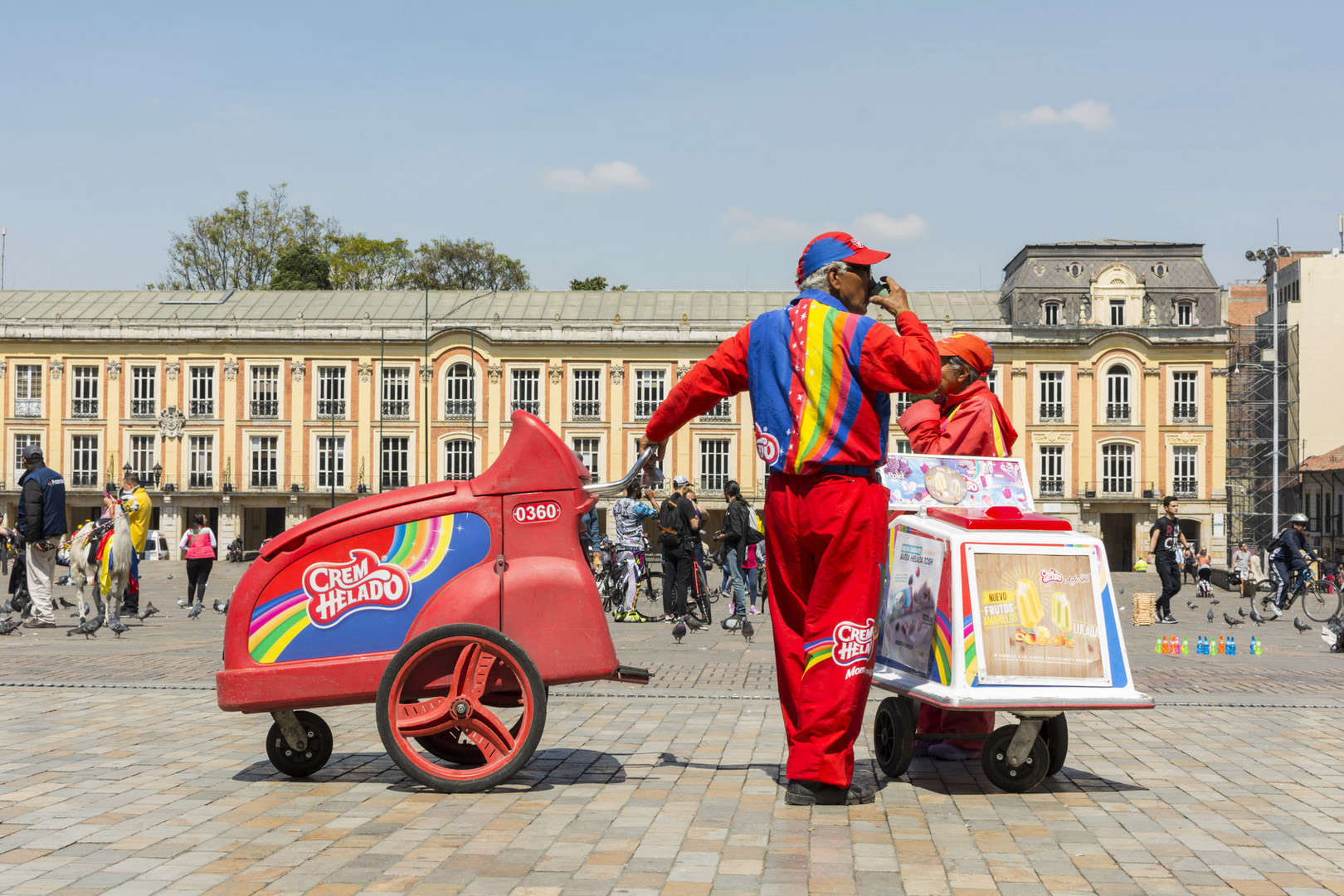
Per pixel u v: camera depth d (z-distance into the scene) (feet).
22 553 55.16
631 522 60.13
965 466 20.02
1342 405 211.41
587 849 13.99
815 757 16.22
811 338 16.74
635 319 214.48
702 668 34.83
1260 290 250.16
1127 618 73.36
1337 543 192.24
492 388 204.85
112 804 16.34
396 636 17.61
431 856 13.67
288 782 17.83
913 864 13.39
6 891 12.34
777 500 16.90
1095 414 202.18
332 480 205.16
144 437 206.28
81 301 220.23
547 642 17.57
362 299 220.23
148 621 57.41
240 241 248.93
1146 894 12.37
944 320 206.18
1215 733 22.65
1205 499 200.64
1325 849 14.16
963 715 19.76
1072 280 207.21
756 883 12.62
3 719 23.75
